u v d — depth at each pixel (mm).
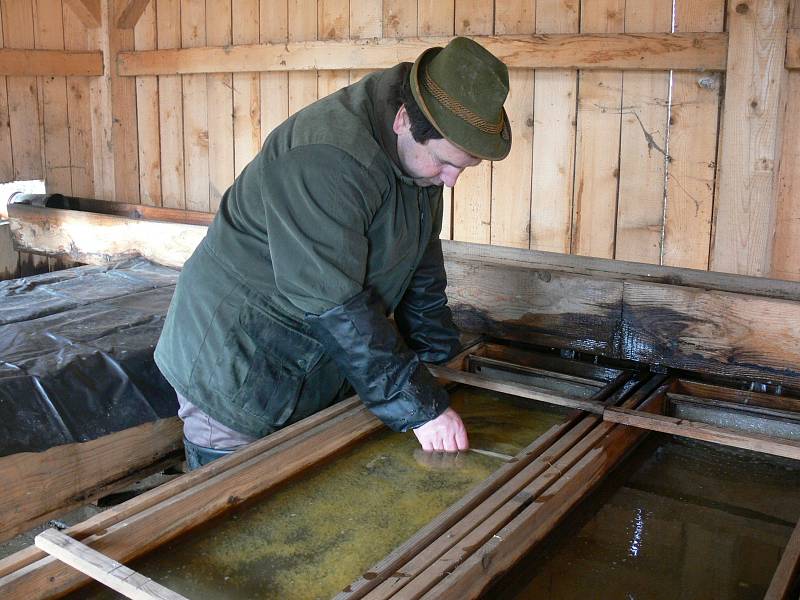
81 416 2316
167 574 1447
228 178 4262
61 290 3197
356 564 1488
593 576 1520
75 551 1323
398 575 1333
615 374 2441
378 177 1725
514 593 1457
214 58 4098
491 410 2189
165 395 2527
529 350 2607
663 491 1854
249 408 2000
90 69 4523
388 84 1800
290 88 3939
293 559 1499
